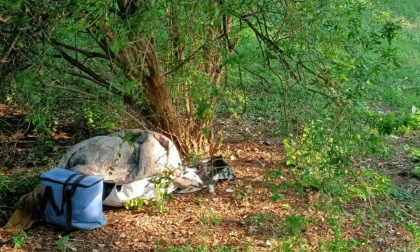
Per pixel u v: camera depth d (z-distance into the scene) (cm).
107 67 571
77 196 505
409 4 1365
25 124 671
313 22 411
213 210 551
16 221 516
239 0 394
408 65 978
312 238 504
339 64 421
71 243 498
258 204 560
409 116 435
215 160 597
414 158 666
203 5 383
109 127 420
